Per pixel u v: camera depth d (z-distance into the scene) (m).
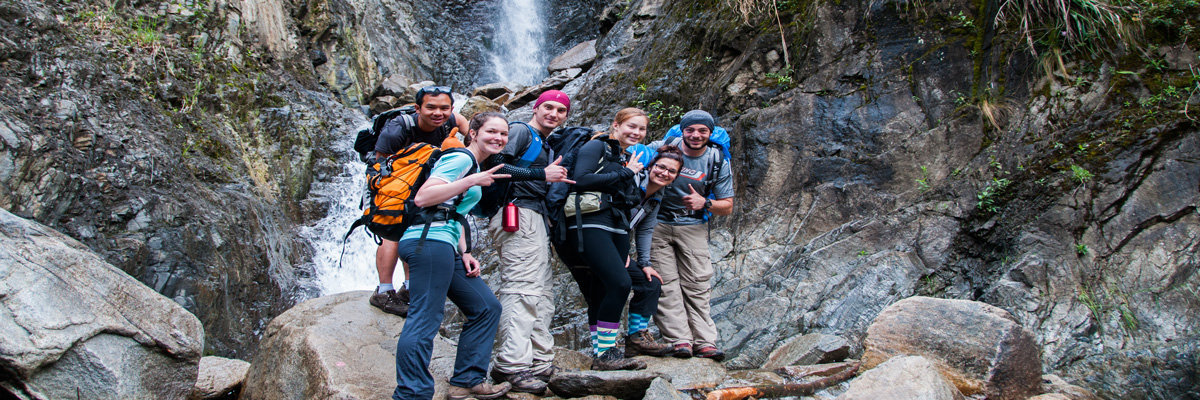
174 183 7.17
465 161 3.24
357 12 13.84
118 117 7.34
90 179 6.40
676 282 4.58
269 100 10.15
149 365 3.79
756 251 6.90
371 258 9.27
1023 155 6.20
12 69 6.70
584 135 3.90
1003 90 6.72
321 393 3.60
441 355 4.22
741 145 7.64
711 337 4.61
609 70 10.48
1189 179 5.39
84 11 8.55
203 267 6.64
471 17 17.89
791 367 4.32
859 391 3.50
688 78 9.10
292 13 12.16
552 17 17.55
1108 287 5.21
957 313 4.34
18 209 5.69
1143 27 6.35
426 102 4.02
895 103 7.16
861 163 6.98
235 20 10.46
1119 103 6.09
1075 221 5.58
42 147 6.08
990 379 4.02
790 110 7.50
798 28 8.09
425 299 3.20
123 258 6.00
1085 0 6.49
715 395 3.77
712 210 4.62
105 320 3.66
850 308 5.84
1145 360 4.51
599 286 4.27
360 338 4.07
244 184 8.28
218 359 5.05
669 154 4.17
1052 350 4.93
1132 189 5.55
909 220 6.34
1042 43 6.66
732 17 8.88
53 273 3.67
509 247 3.79
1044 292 5.32
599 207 3.85
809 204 7.00
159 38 9.22
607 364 4.01
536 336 3.91
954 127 6.71
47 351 3.41
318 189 9.71
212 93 9.27
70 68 7.27
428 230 3.25
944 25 7.34
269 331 4.34
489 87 13.47
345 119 11.20
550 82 12.41
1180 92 5.85
